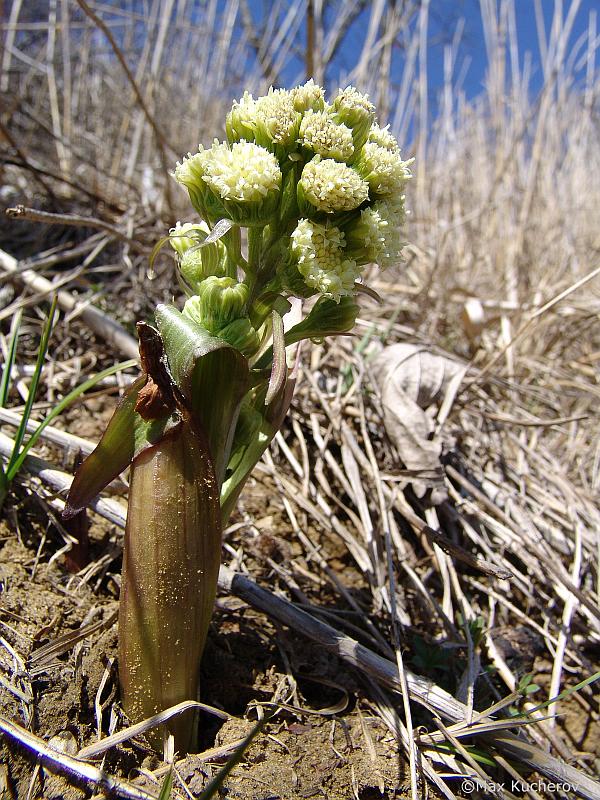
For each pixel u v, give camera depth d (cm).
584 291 29
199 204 9
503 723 10
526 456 18
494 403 20
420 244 30
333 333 10
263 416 10
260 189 8
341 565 14
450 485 16
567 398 23
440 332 23
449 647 12
